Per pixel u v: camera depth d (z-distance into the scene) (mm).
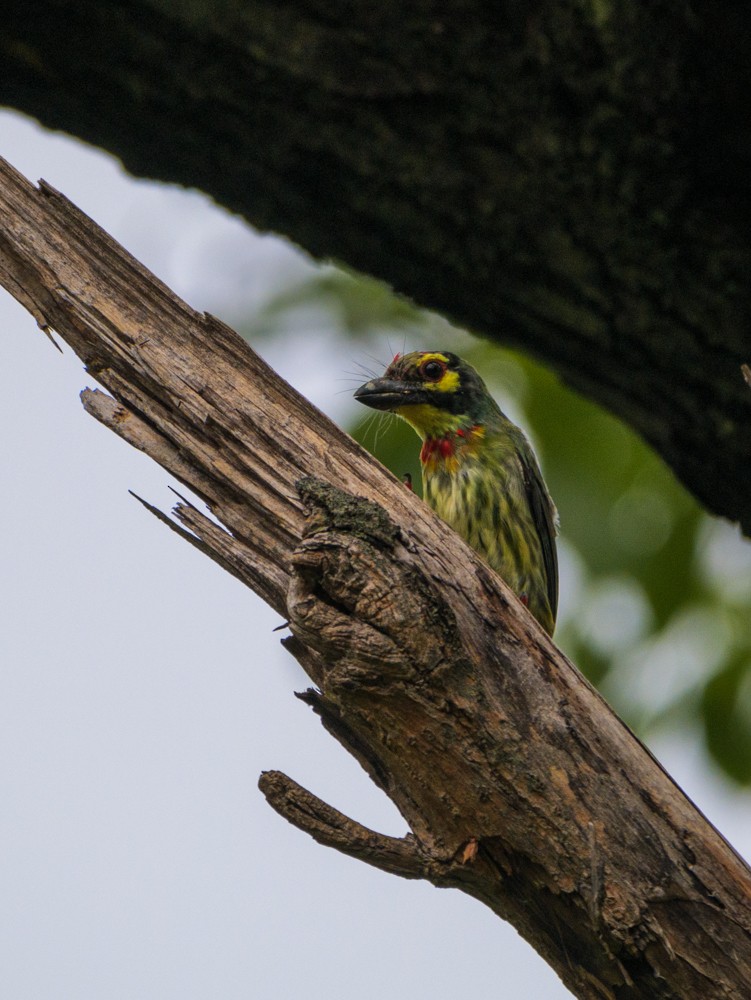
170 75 7969
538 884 6293
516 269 8320
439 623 5973
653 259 7969
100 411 6719
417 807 6355
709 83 7344
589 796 6160
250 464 6562
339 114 7914
